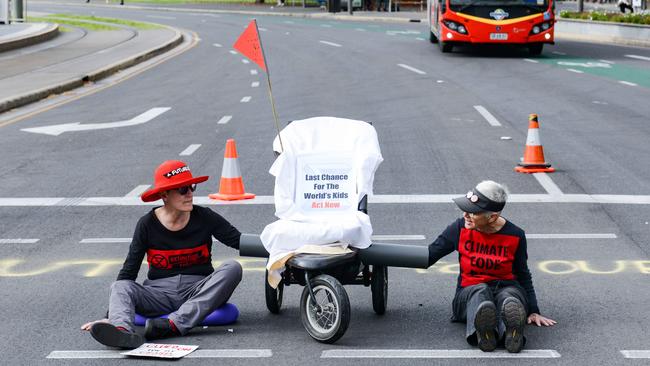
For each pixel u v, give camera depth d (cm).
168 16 6141
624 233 951
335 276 680
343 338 667
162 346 647
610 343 649
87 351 645
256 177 1252
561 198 1106
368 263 681
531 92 2114
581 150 1420
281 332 681
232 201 1116
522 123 1694
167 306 685
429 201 1101
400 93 2134
